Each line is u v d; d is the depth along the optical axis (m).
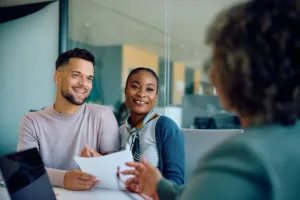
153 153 1.45
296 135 0.46
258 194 0.42
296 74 0.45
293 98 0.46
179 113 4.26
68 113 1.53
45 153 1.50
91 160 1.23
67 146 1.52
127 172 0.94
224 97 0.52
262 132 0.47
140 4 4.47
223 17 0.52
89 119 1.57
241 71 0.47
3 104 4.41
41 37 4.33
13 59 4.39
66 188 1.26
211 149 0.49
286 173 0.43
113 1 4.50
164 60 4.48
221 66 0.51
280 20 0.45
